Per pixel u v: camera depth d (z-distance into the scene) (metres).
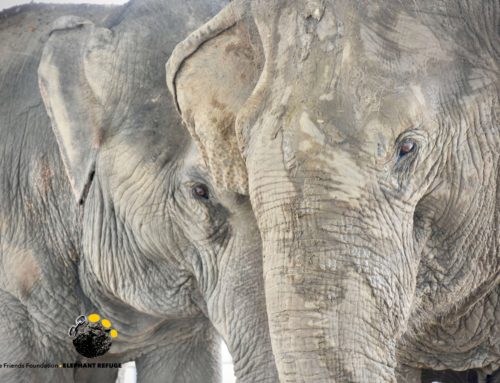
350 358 8.57
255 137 8.73
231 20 9.76
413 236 9.58
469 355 11.42
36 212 13.15
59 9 14.39
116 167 11.75
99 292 13.01
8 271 13.22
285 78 8.72
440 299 10.10
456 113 9.26
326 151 8.55
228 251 11.02
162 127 11.64
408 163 9.10
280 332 8.62
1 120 13.48
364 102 8.68
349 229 8.62
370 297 8.72
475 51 9.36
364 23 8.88
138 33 12.05
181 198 11.32
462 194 9.57
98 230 12.24
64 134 11.99
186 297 11.94
